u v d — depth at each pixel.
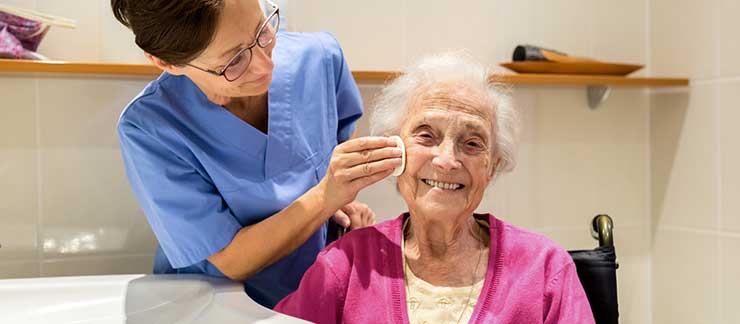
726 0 1.71
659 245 1.95
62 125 1.46
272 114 1.25
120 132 1.17
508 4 1.80
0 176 1.43
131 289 1.21
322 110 1.33
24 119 1.44
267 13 1.52
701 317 1.82
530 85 1.82
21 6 1.42
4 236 1.44
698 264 1.82
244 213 1.24
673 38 1.87
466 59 1.15
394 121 1.14
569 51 1.87
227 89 1.08
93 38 1.48
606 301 1.20
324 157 1.33
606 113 1.92
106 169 1.50
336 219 1.35
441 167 1.04
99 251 1.51
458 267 1.11
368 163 1.11
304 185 1.28
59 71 1.34
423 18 1.72
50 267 1.48
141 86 1.52
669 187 1.91
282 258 1.29
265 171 1.25
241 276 1.21
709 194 1.78
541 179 1.85
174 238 1.19
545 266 1.09
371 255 1.13
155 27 0.97
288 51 1.32
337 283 1.11
